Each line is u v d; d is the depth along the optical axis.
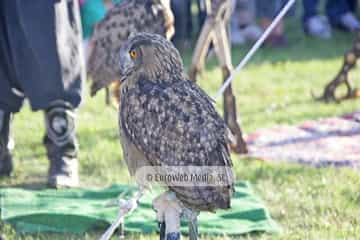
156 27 11.02
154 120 7.51
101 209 10.48
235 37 22.28
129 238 9.75
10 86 11.58
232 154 12.92
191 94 7.61
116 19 11.16
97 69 11.36
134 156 7.75
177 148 7.44
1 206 10.62
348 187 11.36
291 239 9.70
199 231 9.80
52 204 10.75
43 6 10.97
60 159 11.70
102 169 12.41
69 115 11.55
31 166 12.74
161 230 7.95
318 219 10.32
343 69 16.08
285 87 17.78
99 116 15.54
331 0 24.11
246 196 10.98
